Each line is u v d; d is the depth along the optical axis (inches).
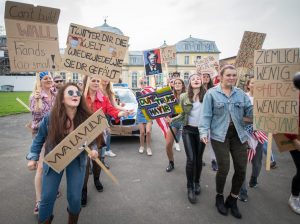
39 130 108.2
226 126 128.3
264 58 120.6
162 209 139.6
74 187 103.3
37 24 133.2
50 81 146.2
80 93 108.0
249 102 132.5
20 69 132.6
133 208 140.4
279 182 177.0
